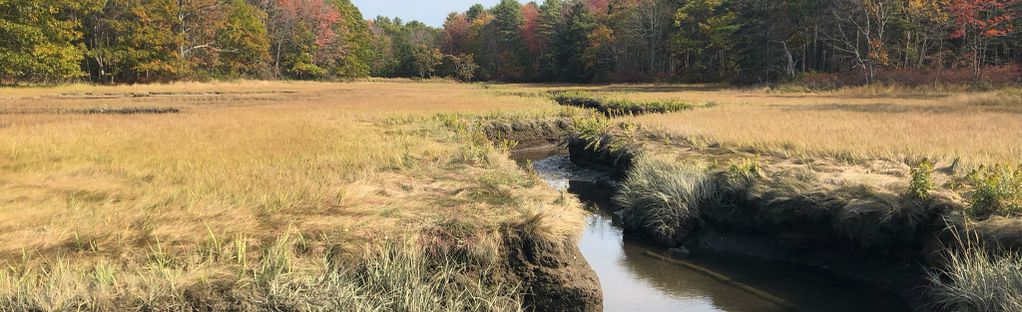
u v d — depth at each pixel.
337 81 84.06
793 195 8.00
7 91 36.25
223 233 5.45
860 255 7.40
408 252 5.36
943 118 16.11
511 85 72.88
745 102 27.20
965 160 8.70
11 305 4.11
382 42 108.75
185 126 15.31
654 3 74.38
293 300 4.59
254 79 71.12
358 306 4.72
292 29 80.12
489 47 99.56
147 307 4.30
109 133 13.35
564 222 6.49
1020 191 6.40
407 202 6.89
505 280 5.79
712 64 69.56
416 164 9.59
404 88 56.12
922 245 6.70
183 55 57.72
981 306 5.32
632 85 66.06
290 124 16.14
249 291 4.59
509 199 7.24
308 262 5.04
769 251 8.29
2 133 13.04
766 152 11.22
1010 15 40.31
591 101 30.45
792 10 50.28
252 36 68.44
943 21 42.03
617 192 11.95
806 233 7.89
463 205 6.81
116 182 7.68
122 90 40.38
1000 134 11.84
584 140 15.73
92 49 50.34
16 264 4.68
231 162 9.23
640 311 6.47
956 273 5.66
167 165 8.93
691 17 66.75
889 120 15.84
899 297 6.71
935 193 7.03
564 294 5.88
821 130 13.47
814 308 6.56
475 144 12.65
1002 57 47.59
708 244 8.77
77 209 6.14
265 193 6.95
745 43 54.62
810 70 52.16
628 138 14.32
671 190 9.35
